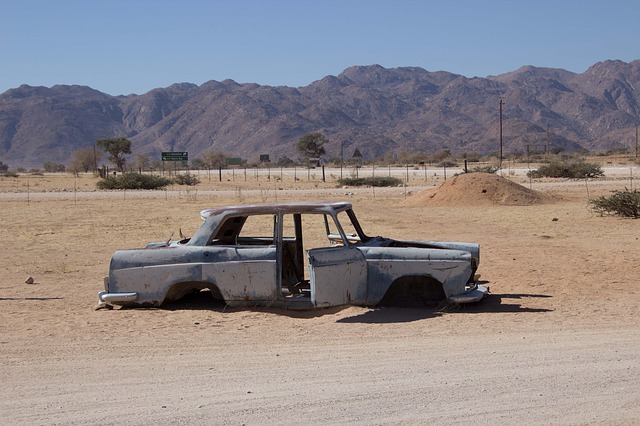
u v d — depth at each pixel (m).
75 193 50.78
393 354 8.52
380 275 10.92
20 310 11.81
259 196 46.19
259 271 10.98
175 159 88.06
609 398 6.67
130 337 9.72
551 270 15.01
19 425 6.38
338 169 113.31
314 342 9.27
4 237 23.86
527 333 9.54
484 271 15.05
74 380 7.76
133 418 6.45
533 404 6.55
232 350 8.95
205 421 6.32
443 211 31.33
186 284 11.41
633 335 9.29
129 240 22.80
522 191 35.19
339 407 6.57
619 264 15.60
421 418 6.25
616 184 51.84
